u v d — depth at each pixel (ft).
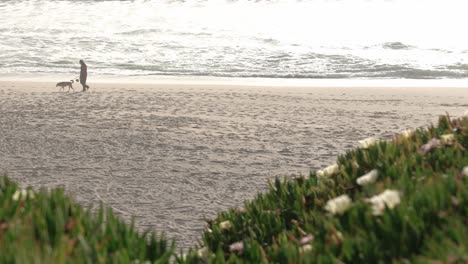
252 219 45.01
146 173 124.06
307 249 32.27
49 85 314.35
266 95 274.77
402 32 577.84
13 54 426.92
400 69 377.50
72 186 112.27
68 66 393.50
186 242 80.33
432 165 43.19
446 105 246.06
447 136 46.93
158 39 510.17
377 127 190.19
